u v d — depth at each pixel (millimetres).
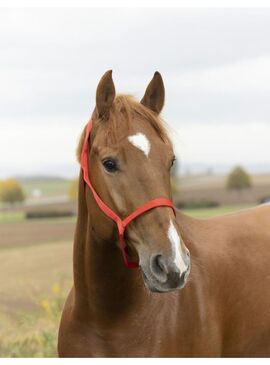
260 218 3764
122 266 3023
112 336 3115
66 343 3303
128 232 2783
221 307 3305
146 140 2787
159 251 2609
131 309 3094
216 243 3453
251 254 3498
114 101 2963
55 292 6945
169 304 3152
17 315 6461
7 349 5578
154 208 2693
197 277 3262
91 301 3115
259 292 3420
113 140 2805
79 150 3148
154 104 3113
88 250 3086
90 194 2982
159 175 2748
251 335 3383
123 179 2760
